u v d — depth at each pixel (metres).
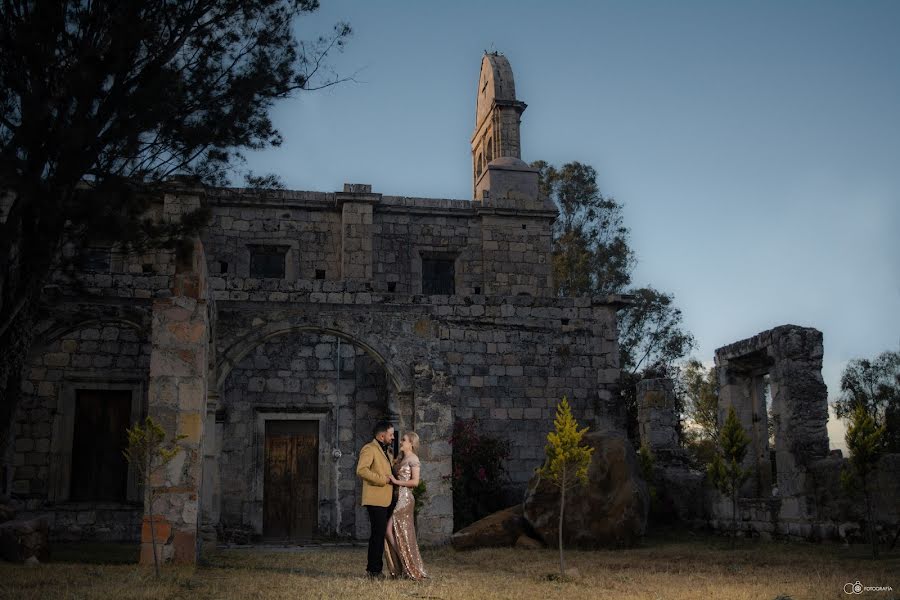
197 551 12.11
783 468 16.39
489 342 21.61
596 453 16.05
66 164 12.45
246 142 14.01
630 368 37.56
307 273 25.41
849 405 32.91
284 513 21.44
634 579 10.62
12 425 14.18
